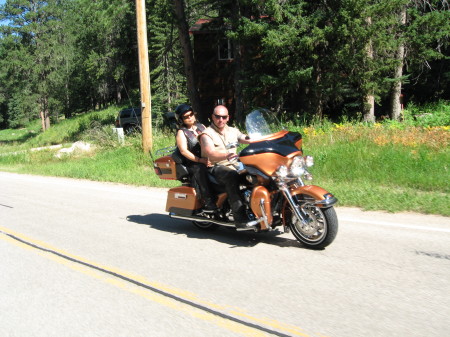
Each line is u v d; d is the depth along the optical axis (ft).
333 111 83.25
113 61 151.94
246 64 73.05
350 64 59.52
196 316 13.25
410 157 34.27
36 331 12.82
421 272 15.65
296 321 12.51
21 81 195.21
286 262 17.46
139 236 22.79
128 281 16.42
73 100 218.59
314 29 59.21
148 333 12.36
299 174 18.24
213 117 20.27
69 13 204.03
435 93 92.63
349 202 26.99
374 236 20.22
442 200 25.26
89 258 19.36
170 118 81.41
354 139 42.57
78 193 38.81
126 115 95.35
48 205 33.01
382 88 63.41
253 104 72.90
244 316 13.04
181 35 81.82
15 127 318.86
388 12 58.34
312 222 18.69
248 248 19.66
